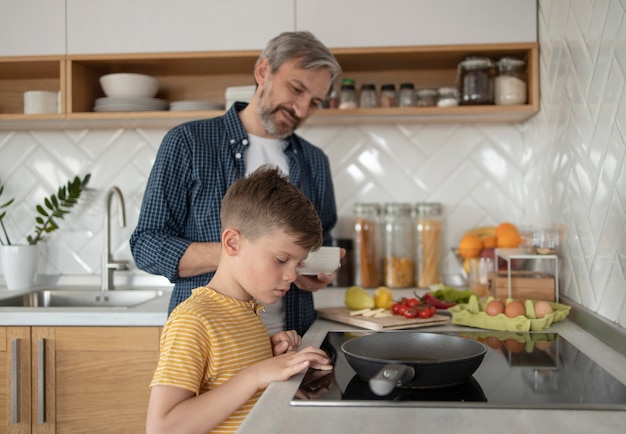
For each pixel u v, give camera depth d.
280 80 1.55
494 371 1.06
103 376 1.79
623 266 1.31
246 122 1.67
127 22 2.15
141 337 1.78
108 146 2.44
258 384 0.95
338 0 2.11
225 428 1.03
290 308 1.59
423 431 0.74
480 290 2.07
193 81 2.44
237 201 1.08
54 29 2.17
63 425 1.80
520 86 2.14
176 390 0.94
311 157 1.80
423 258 2.30
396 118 2.27
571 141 1.72
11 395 1.81
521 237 2.09
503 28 2.08
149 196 1.51
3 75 2.43
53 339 1.80
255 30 2.12
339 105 2.23
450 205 2.40
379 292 1.77
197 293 1.11
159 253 1.45
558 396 0.88
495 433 0.73
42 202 2.46
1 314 1.80
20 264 2.28
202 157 1.54
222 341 1.02
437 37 2.10
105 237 2.31
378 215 2.36
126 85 2.21
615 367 1.09
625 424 0.77
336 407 0.84
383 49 2.11
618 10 1.33
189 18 2.14
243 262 1.07
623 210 1.31
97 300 2.33
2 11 2.17
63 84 2.18
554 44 1.89
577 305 1.61
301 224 1.03
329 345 1.30
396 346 1.11
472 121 2.35
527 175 2.30
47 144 2.45
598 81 1.47
